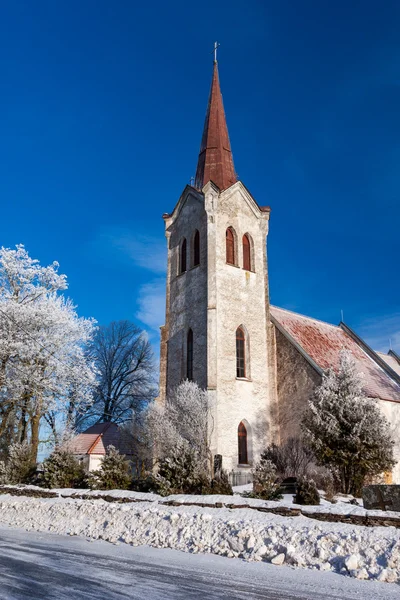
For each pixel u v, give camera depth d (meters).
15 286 36.59
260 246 38.00
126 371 62.50
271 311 37.94
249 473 30.84
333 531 12.46
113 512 17.44
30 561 11.76
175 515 15.38
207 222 35.53
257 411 33.16
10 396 34.09
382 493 14.81
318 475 25.38
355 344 41.44
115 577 10.11
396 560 10.53
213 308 33.34
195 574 10.46
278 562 11.48
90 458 40.44
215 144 40.38
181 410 30.41
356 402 24.80
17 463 28.53
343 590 9.24
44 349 34.50
